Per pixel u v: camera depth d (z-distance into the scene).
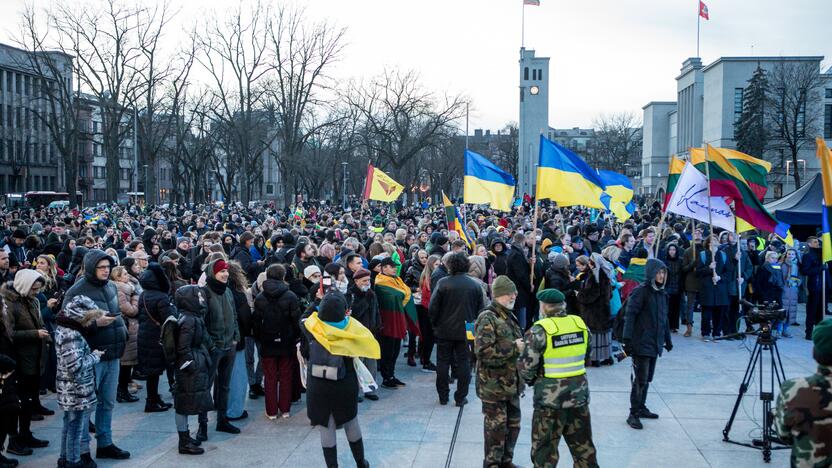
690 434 8.02
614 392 9.73
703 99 93.69
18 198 65.50
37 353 7.66
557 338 5.98
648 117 121.31
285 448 7.63
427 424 8.41
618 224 24.92
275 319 8.47
